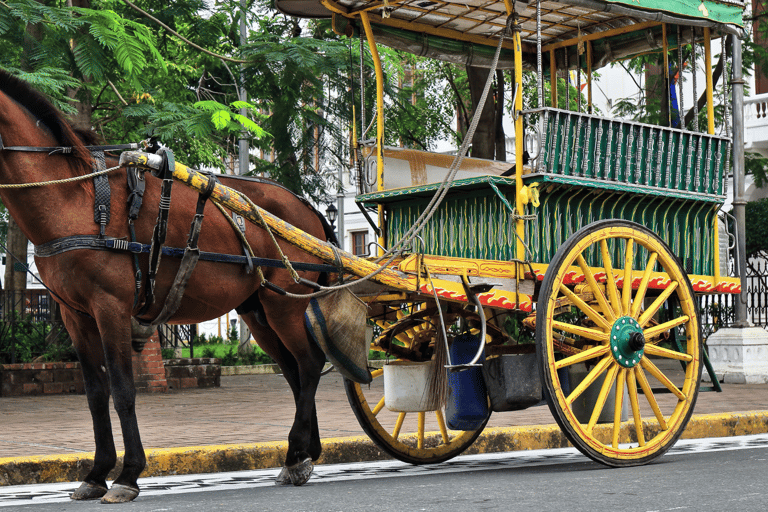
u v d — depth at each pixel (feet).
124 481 17.72
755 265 67.92
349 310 21.31
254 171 54.13
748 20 60.85
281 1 27.45
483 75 43.88
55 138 17.80
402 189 25.02
